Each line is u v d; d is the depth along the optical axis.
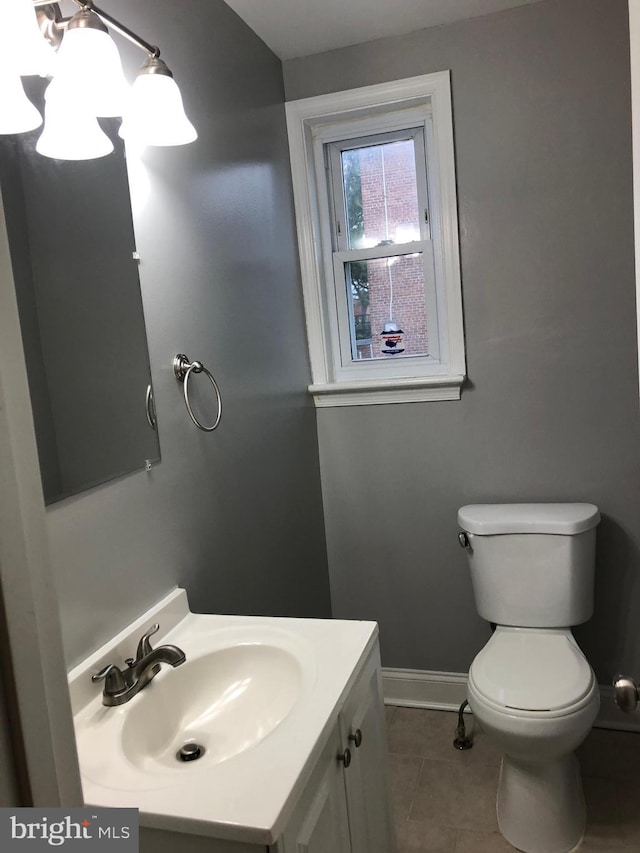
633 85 0.74
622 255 2.14
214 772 0.97
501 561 2.15
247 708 1.30
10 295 0.49
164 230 1.53
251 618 1.50
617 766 2.13
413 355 2.50
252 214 2.04
